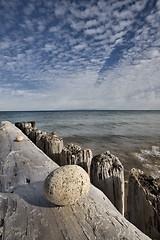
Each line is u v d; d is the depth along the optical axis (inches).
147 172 225.8
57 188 48.1
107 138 495.8
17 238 39.8
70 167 55.2
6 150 118.6
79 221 44.9
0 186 73.1
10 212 49.3
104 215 47.9
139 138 495.2
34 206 51.9
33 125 354.0
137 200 69.5
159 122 1153.4
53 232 41.2
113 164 84.8
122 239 38.9
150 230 63.4
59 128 767.1
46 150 144.3
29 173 78.4
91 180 87.7
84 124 984.9
